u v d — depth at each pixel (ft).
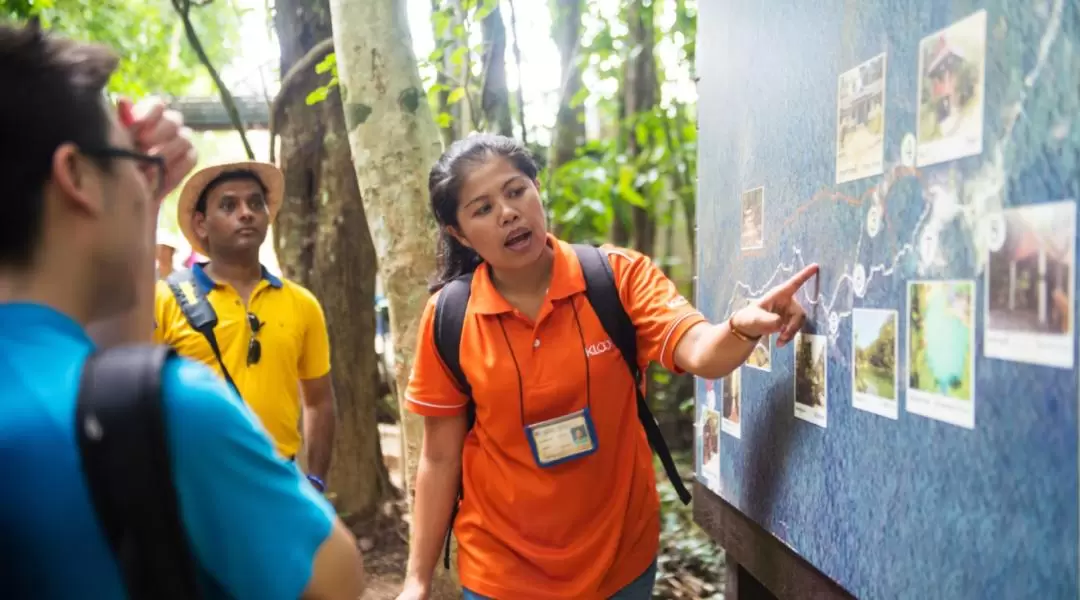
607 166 18.65
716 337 4.88
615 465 5.85
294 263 14.53
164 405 2.32
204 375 2.51
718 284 6.32
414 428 9.22
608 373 5.70
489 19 15.03
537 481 5.73
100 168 2.57
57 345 2.40
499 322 5.79
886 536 3.84
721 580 11.68
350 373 14.74
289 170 14.40
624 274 5.83
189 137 3.28
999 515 3.05
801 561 4.89
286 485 2.63
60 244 2.50
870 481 3.98
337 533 2.75
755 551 5.64
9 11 13.20
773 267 5.17
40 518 2.22
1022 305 2.90
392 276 9.31
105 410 2.26
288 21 14.37
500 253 5.60
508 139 5.84
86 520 2.24
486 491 5.95
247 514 2.46
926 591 3.50
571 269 5.75
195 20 28.84
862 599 4.06
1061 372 2.72
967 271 3.22
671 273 22.29
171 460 2.29
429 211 9.25
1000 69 3.00
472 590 5.97
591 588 5.67
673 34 17.61
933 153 3.43
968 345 3.22
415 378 6.15
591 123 25.58
